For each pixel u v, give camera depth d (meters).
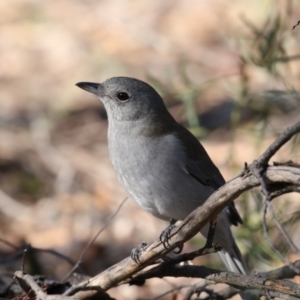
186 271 8.38
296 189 6.74
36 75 20.95
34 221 15.55
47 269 13.84
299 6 13.37
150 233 14.84
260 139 12.02
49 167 17.27
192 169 10.34
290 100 11.19
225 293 9.09
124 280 8.67
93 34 22.12
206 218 7.51
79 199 16.16
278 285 7.71
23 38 22.56
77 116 19.17
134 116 10.38
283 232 6.50
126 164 10.31
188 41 20.78
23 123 18.95
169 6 23.00
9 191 16.52
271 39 11.22
